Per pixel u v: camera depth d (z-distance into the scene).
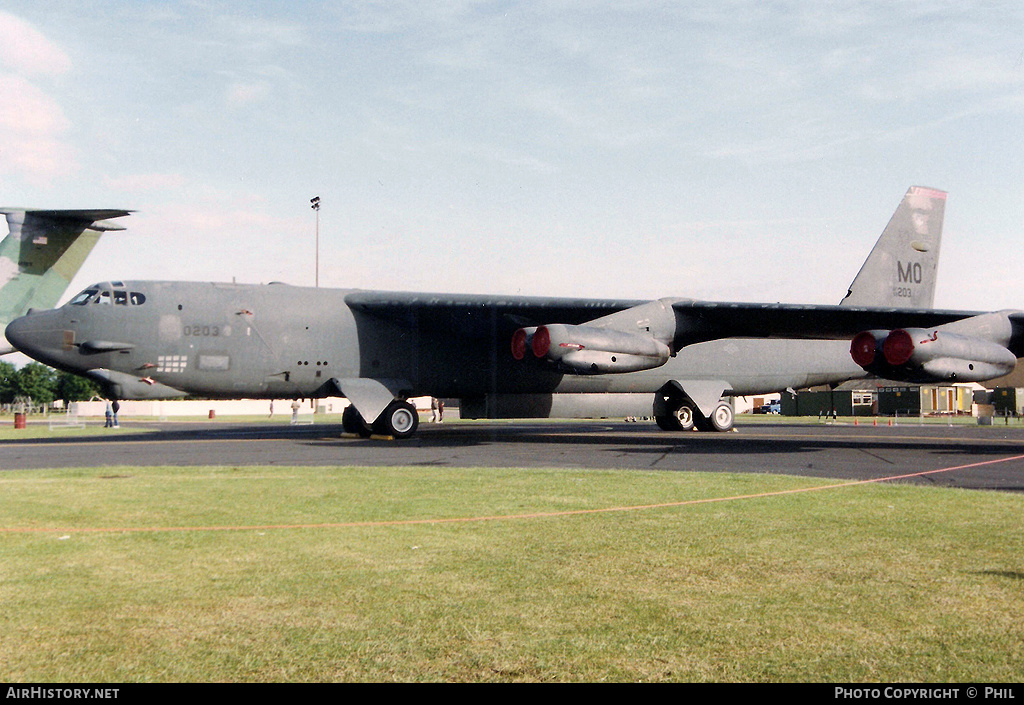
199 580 5.32
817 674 3.71
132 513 7.85
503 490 9.50
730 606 4.73
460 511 7.98
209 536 6.75
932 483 10.37
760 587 5.13
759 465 12.81
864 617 4.52
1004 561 5.82
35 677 3.67
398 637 4.20
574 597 4.92
